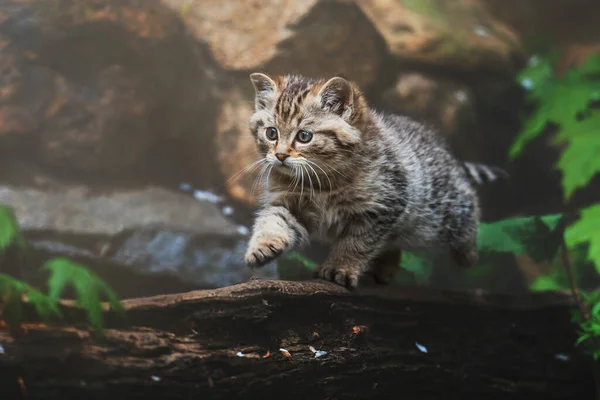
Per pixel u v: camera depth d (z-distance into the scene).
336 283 5.14
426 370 5.44
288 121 5.22
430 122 9.65
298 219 5.47
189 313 4.29
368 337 5.15
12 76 8.59
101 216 8.21
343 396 4.97
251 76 5.62
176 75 9.25
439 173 6.03
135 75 9.09
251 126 5.59
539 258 6.41
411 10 10.57
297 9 9.02
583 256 7.74
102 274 7.92
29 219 7.76
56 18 8.67
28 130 8.65
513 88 10.60
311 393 4.81
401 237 5.84
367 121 5.48
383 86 9.60
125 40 8.95
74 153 8.82
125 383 4.02
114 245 7.98
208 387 4.30
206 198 9.02
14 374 3.78
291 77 5.73
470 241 6.38
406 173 5.59
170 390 4.18
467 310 5.75
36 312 3.88
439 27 10.38
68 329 3.91
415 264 7.08
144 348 4.07
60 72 8.86
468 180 6.67
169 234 8.24
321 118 5.21
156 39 9.03
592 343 6.06
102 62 8.96
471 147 9.98
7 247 5.55
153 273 7.97
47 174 8.79
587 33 13.91
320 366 4.80
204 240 8.34
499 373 5.92
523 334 6.06
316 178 5.29
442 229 6.09
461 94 10.02
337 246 5.43
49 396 3.86
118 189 8.89
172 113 9.35
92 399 3.97
